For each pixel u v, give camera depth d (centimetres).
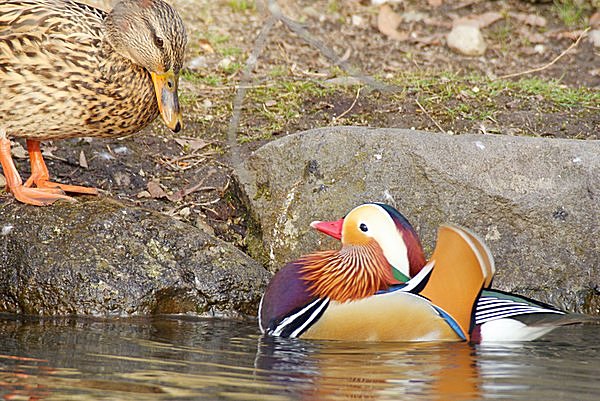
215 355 762
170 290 948
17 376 676
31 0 1016
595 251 1007
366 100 1352
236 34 1623
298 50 1580
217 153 1227
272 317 864
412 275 874
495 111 1315
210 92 1387
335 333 837
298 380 687
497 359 761
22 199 989
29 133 1005
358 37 1650
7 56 970
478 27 1700
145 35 995
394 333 828
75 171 1170
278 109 1327
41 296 931
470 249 832
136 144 1231
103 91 998
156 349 778
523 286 1002
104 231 967
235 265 980
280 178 1059
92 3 1595
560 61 1582
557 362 755
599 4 1738
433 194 1006
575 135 1255
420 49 1622
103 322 893
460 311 831
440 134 1042
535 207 1001
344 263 862
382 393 658
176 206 1120
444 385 681
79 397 631
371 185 1016
